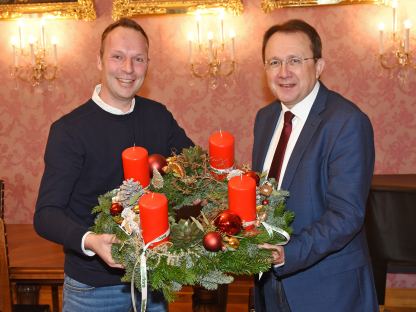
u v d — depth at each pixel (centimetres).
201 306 276
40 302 359
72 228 159
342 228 160
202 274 134
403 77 353
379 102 357
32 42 357
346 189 163
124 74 183
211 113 370
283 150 182
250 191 137
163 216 131
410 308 362
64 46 367
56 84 372
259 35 358
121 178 189
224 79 365
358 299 174
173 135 209
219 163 159
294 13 354
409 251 263
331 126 169
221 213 136
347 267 173
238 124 369
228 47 362
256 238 141
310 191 169
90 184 184
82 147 181
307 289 173
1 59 371
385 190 262
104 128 186
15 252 263
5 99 375
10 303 214
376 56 353
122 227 141
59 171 177
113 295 188
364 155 166
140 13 357
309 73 176
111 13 362
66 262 191
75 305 189
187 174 166
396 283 371
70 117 184
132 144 192
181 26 362
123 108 191
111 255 144
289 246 157
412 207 259
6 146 380
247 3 356
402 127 359
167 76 368
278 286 181
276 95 181
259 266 139
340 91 359
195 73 366
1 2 361
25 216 385
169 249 133
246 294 359
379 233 266
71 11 358
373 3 346
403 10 344
